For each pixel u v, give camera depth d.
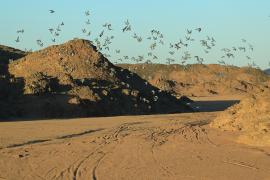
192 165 26.97
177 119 59.41
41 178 23.50
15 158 29.66
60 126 50.59
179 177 23.75
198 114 70.06
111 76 81.56
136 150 32.72
